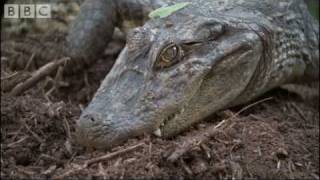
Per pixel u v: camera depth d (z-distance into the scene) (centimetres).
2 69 927
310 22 937
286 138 757
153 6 895
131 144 659
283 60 834
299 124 815
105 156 646
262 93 836
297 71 890
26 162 680
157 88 684
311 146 754
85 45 926
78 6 999
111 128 660
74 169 638
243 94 784
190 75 691
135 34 723
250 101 822
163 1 889
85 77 929
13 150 690
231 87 738
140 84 693
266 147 717
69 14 995
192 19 724
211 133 689
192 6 762
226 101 743
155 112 674
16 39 985
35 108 777
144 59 708
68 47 925
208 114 730
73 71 929
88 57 933
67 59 888
